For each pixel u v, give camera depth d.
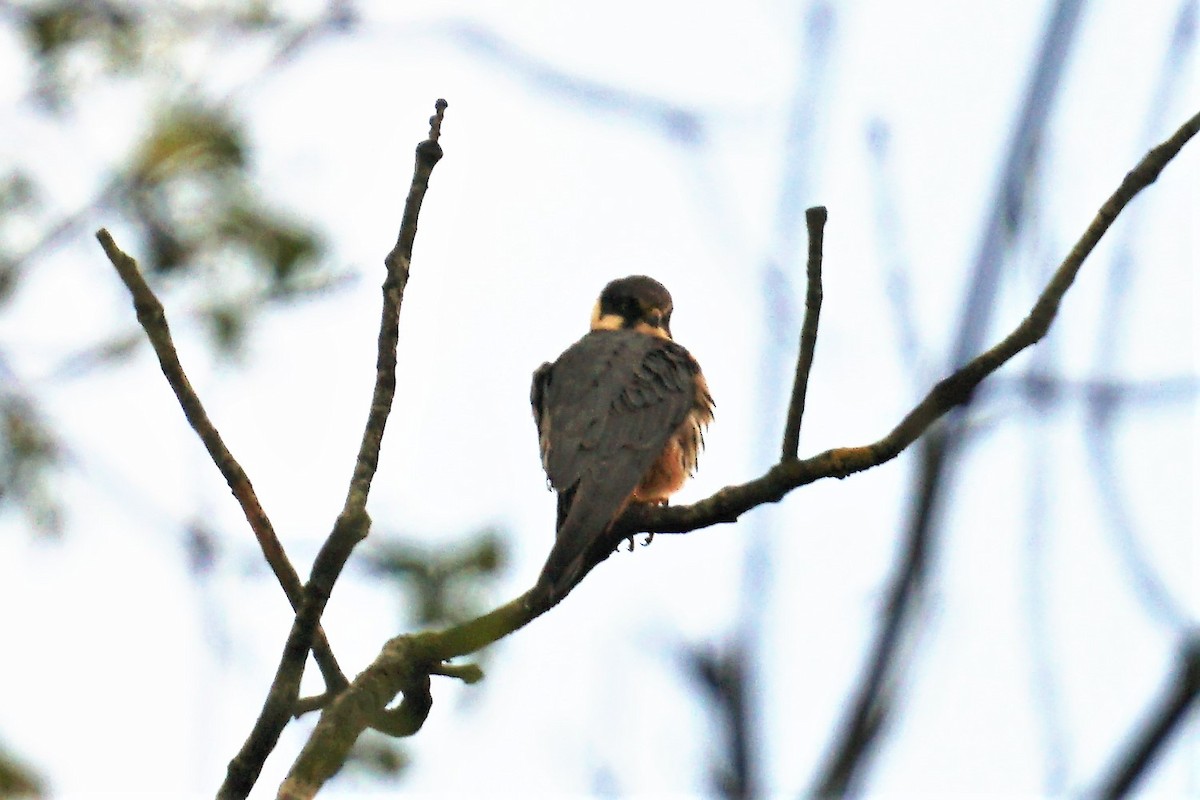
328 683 10.37
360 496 9.52
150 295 9.71
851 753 8.10
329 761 9.68
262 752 9.55
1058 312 9.77
